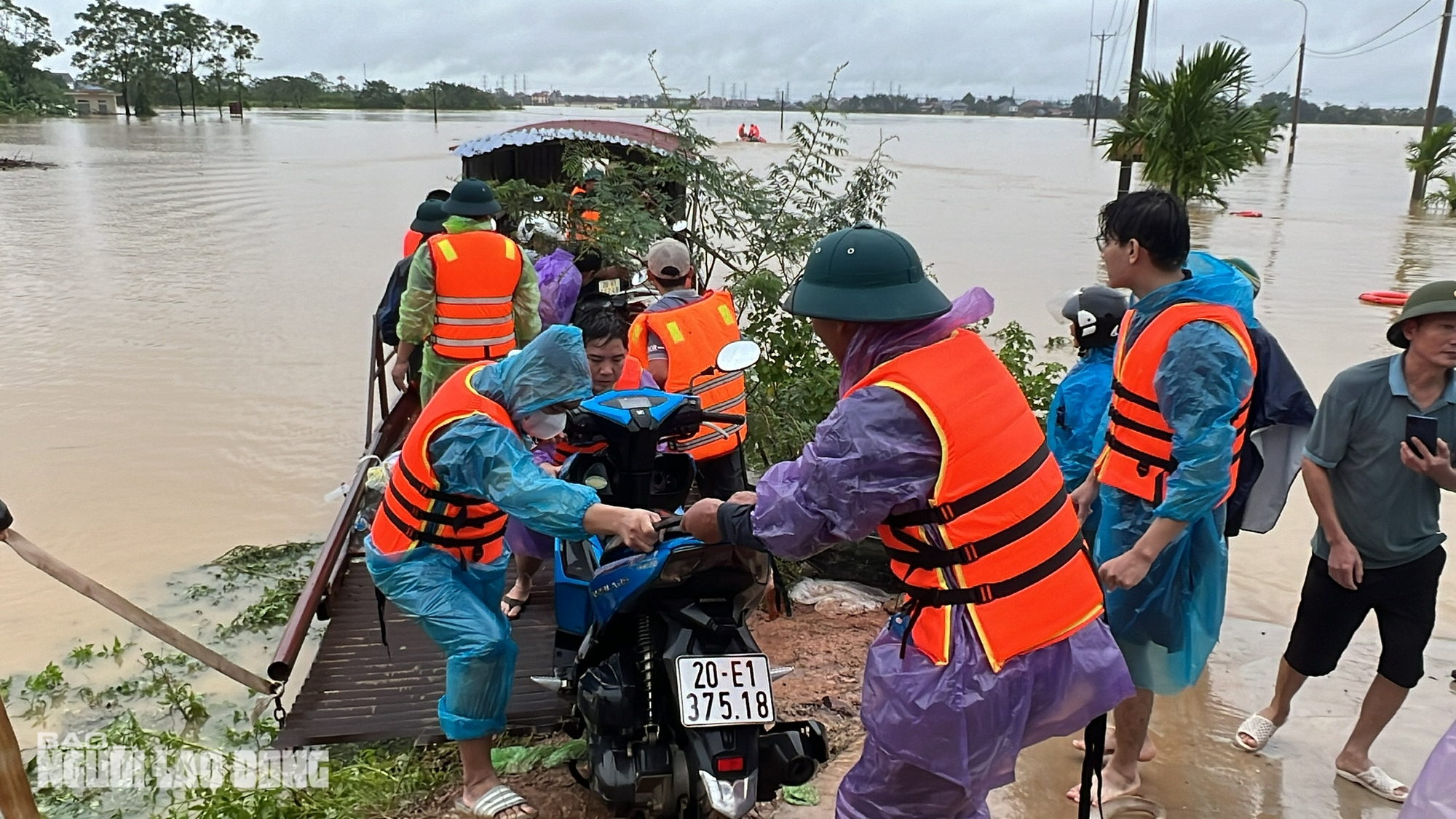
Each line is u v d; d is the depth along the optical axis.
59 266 18.50
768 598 5.31
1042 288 16.45
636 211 7.64
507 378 3.43
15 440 9.09
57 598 6.09
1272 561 6.29
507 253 6.70
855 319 2.64
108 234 22.81
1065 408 4.65
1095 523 4.48
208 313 14.51
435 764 4.09
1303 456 3.95
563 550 4.08
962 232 23.75
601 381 4.79
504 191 8.70
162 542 6.96
